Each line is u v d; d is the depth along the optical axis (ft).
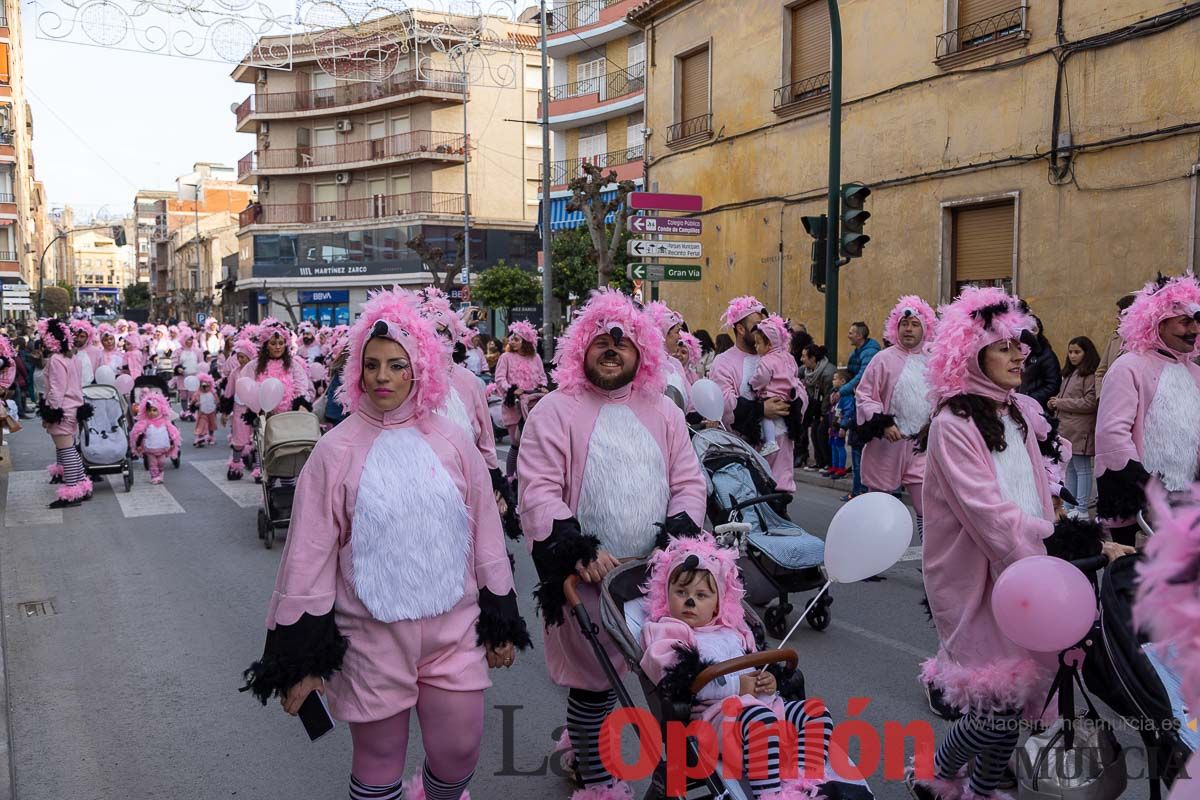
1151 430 16.74
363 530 9.85
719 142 62.08
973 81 43.80
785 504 21.12
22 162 198.39
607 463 12.57
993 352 11.82
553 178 119.96
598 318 12.84
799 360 42.27
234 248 223.10
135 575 25.88
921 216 46.96
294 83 151.43
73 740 15.57
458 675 10.14
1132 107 37.19
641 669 10.76
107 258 496.64
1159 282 17.37
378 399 10.25
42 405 35.70
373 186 152.05
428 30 76.18
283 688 9.54
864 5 49.85
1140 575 5.71
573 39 112.27
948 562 11.82
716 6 61.77
